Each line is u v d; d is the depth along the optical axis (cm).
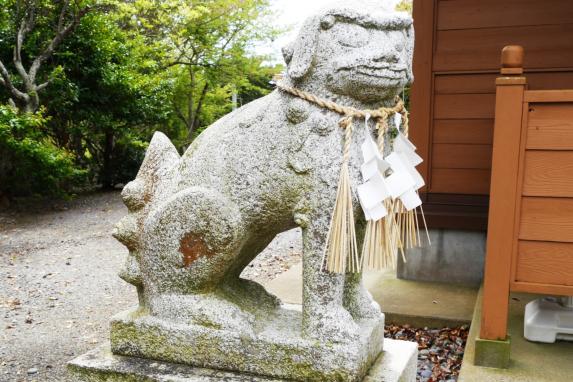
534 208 260
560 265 258
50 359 349
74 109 926
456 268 429
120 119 998
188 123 1337
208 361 183
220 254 182
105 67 915
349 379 166
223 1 1174
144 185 204
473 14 410
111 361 191
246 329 179
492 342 259
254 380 173
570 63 393
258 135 179
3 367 336
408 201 175
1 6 813
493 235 262
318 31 165
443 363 303
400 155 177
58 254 641
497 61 408
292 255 643
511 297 370
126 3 1159
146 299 199
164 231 187
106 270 576
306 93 171
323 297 172
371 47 162
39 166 821
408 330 347
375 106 175
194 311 185
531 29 400
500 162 261
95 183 1172
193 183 189
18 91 797
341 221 165
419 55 421
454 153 424
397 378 176
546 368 257
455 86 420
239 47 1238
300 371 171
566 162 255
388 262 173
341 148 169
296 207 175
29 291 502
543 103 255
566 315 291
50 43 850
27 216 857
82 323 419
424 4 416
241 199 180
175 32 1197
